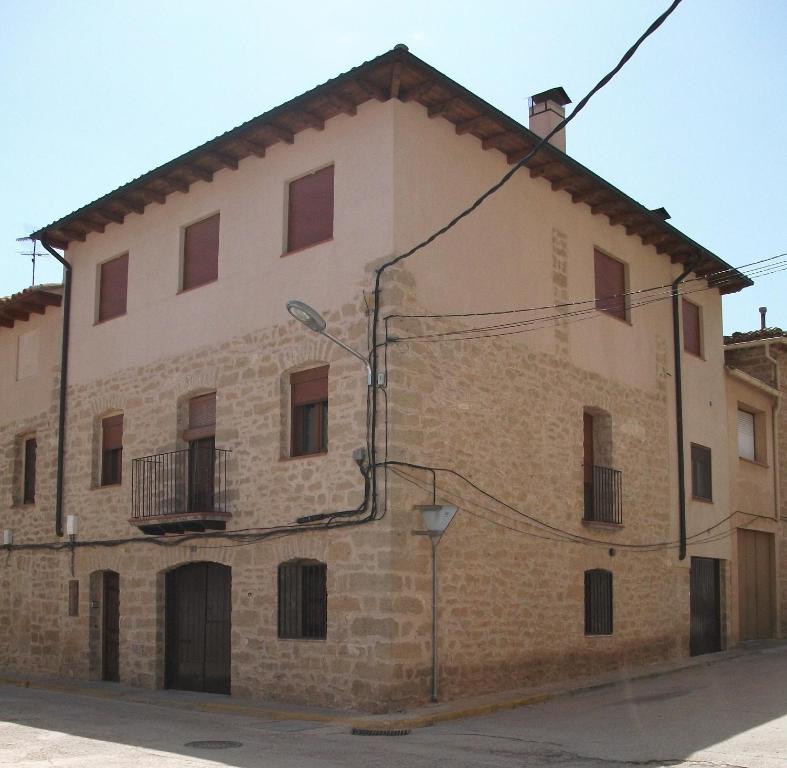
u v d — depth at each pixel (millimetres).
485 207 14484
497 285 14500
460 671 12867
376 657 12008
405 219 13062
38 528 18469
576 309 16250
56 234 18188
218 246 15539
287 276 14180
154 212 16797
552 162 15227
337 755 9398
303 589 13398
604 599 16250
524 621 14156
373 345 12750
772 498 22469
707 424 20062
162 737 10625
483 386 13969
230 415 14711
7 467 19812
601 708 12602
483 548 13555
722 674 16172
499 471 14047
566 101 18234
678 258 19125
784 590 22438
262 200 14797
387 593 12031
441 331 13336
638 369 17781
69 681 16766
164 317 16219
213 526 14359
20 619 18531
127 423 16625
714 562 19984
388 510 12203
